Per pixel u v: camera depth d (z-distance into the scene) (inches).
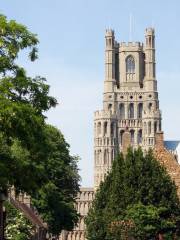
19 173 2020.2
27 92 2047.2
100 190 4158.5
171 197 3523.6
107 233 3612.2
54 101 2094.0
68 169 4667.8
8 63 1952.5
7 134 1909.4
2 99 1863.9
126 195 3585.1
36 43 2014.0
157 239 3346.5
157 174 3577.8
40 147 2042.3
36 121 1940.2
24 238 3206.2
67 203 4665.4
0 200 2628.0
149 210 3383.4
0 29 1953.7
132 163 3656.5
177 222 3469.5
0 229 2657.5
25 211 3860.7
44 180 2209.6
